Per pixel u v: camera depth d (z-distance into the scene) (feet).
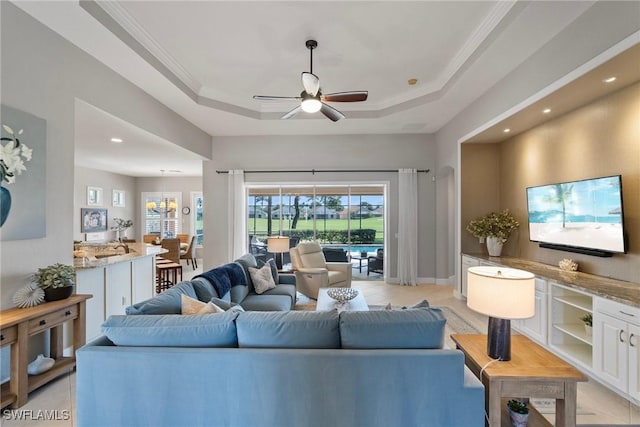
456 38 10.12
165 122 14.23
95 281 10.28
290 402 5.19
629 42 6.66
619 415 6.70
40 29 7.90
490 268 5.90
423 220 19.56
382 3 8.41
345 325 5.39
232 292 10.85
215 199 20.02
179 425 5.28
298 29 9.57
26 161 7.47
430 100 14.06
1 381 7.25
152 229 31.30
